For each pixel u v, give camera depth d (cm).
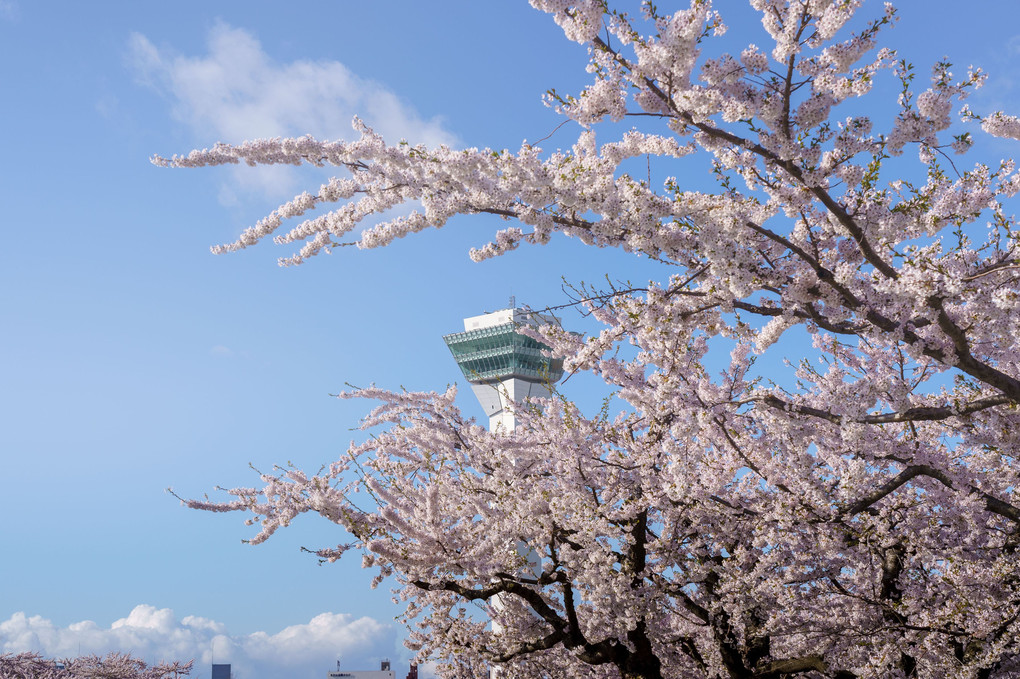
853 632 1320
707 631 1467
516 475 1360
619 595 1234
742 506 1230
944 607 1250
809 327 853
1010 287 781
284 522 1238
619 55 643
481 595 1307
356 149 709
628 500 1323
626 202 708
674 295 889
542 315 1198
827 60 657
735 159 736
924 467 987
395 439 1470
